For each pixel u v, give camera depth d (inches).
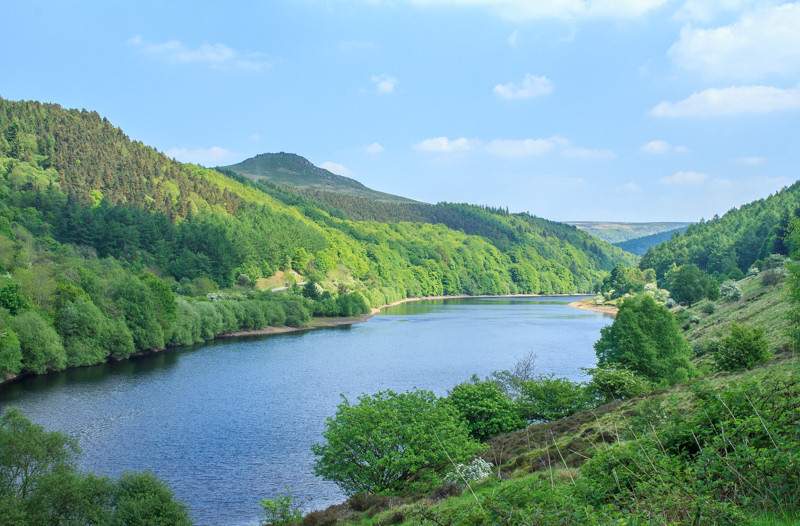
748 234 7805.1
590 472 616.7
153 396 2522.1
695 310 4510.3
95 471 1600.6
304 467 1668.3
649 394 1630.2
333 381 2847.0
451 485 1131.3
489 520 496.4
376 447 1294.3
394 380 2859.3
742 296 4195.4
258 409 2295.8
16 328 2950.3
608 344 2454.5
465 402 1720.0
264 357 3705.7
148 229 6791.3
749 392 612.7
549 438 1402.6
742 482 477.1
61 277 3922.2
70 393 2578.7
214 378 2942.9
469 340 4525.1
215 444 1854.1
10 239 4783.5
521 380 2068.2
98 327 3393.2
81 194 7308.1
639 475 546.9
